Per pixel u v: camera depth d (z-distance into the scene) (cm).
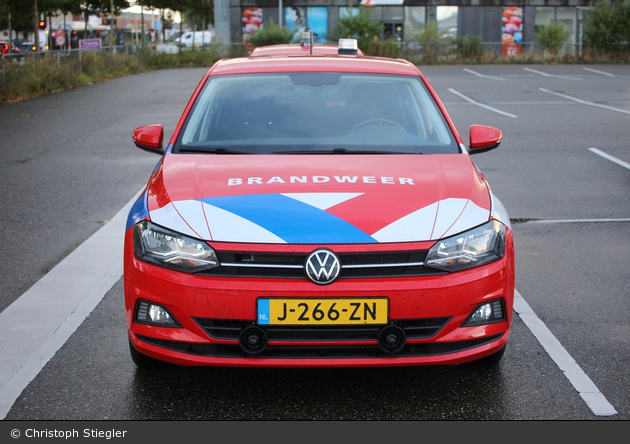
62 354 374
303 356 299
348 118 421
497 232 317
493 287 307
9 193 776
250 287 293
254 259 297
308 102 434
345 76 461
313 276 292
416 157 379
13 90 1845
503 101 1738
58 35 3078
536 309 441
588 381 342
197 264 299
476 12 4016
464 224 311
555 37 3531
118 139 1160
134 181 833
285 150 389
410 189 332
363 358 299
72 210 699
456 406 318
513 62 3441
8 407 317
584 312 435
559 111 1512
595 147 1049
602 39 3497
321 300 292
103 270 516
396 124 418
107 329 408
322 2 3978
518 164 929
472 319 306
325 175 346
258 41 3694
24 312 434
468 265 304
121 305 447
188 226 308
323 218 306
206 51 3634
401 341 295
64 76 2147
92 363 363
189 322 299
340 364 298
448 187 337
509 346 385
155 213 321
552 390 333
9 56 1962
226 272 298
